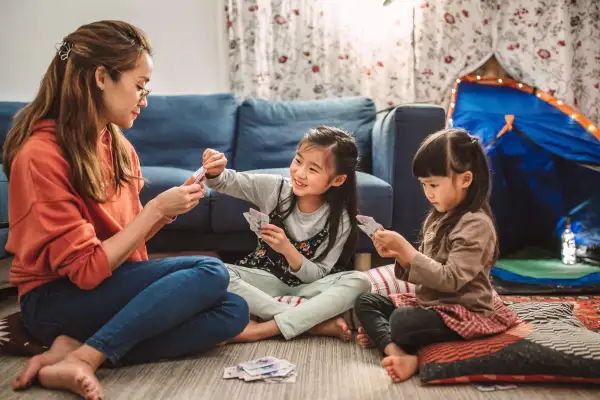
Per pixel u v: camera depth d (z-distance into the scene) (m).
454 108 2.96
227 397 1.16
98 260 1.20
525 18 3.10
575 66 3.13
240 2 3.06
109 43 1.24
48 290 1.29
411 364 1.28
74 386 1.14
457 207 1.44
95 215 1.31
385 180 2.33
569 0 3.08
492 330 1.33
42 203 1.19
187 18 3.14
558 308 1.63
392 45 3.10
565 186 2.84
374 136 2.62
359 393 1.19
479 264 1.35
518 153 2.90
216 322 1.40
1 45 3.08
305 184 1.72
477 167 1.41
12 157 1.23
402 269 1.45
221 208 2.18
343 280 1.66
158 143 2.81
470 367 1.23
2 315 1.88
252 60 3.08
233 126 2.89
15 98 3.11
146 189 2.21
